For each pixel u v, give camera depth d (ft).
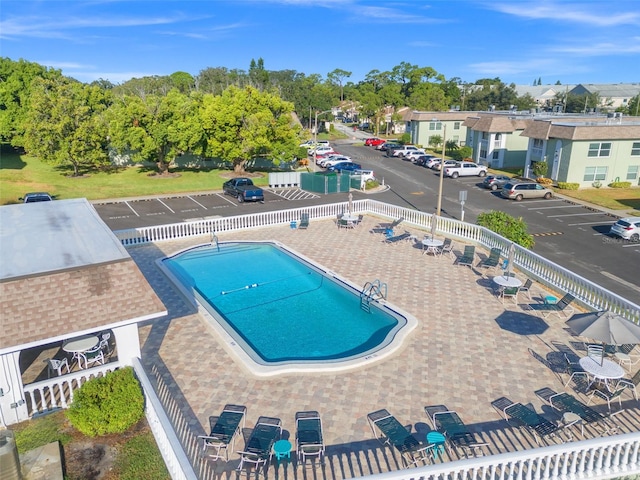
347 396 40.14
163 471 32.04
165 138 152.76
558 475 30.99
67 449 34.09
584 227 105.70
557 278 63.57
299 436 33.24
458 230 87.20
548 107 349.61
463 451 33.81
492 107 233.55
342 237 89.86
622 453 34.17
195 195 140.77
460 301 59.77
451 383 42.04
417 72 416.46
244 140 158.10
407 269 71.72
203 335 51.34
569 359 45.68
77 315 35.76
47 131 145.69
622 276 76.43
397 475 27.27
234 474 31.53
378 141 264.72
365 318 58.39
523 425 36.40
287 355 49.49
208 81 402.11
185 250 82.33
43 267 38.24
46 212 56.70
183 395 40.19
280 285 69.56
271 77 460.96
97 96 182.80
